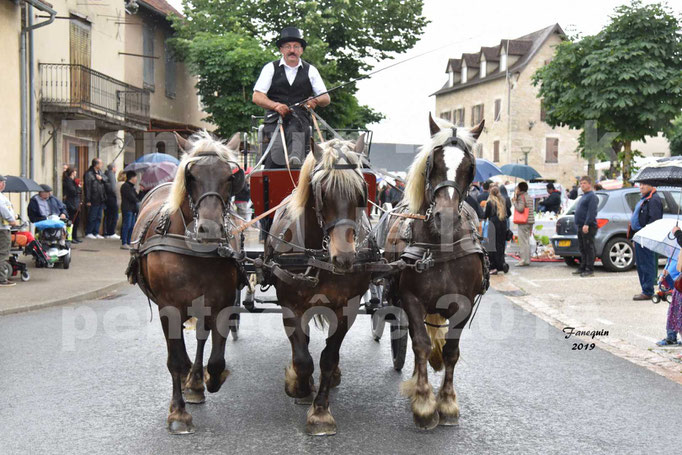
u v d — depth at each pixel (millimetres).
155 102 28656
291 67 7422
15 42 17500
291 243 5414
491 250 14617
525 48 45750
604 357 7672
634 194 15133
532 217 16266
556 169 38781
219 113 27203
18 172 17750
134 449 4871
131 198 18344
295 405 5926
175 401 5293
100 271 14297
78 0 20828
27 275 12867
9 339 8344
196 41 27219
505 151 43156
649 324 9438
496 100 45938
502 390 6398
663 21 17422
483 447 4957
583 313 10273
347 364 7352
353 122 31219
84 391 6230
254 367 7176
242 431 5270
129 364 7180
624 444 5008
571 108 18625
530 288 12695
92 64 21859
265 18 29891
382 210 6699
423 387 5395
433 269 5523
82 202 20406
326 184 4949
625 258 14969
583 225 14227
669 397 6168
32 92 18172
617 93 17562
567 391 6359
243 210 7828
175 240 5336
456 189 5238
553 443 5027
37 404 5848
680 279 7562
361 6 29109
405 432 5281
